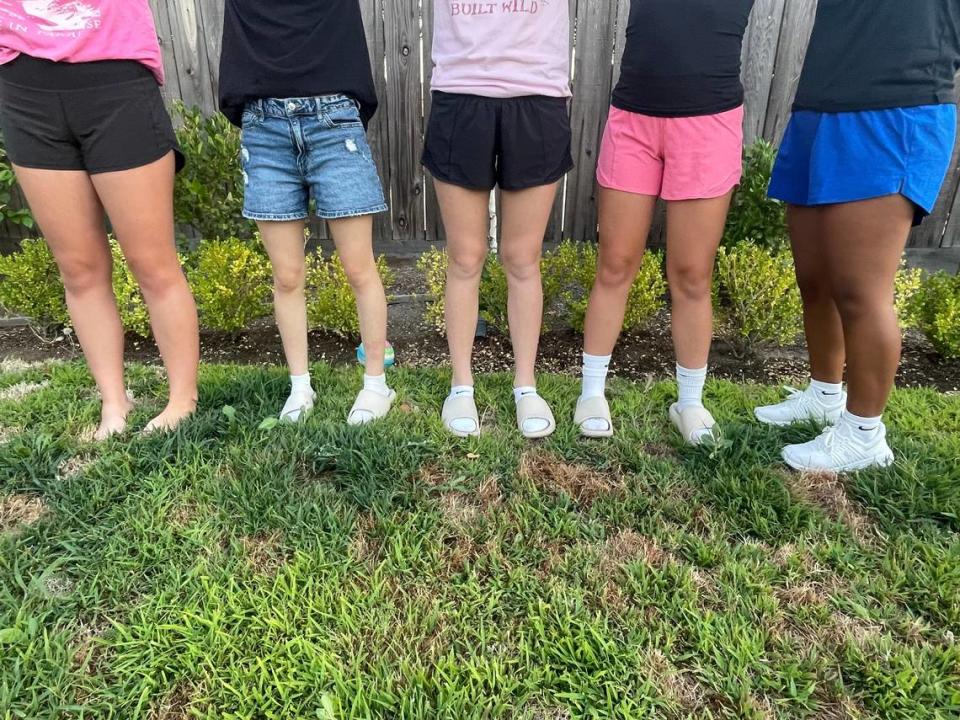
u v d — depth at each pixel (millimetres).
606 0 3846
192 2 3947
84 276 2439
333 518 2057
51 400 2830
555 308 3865
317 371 3150
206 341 3705
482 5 2215
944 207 4207
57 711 1465
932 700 1505
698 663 1604
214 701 1507
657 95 2229
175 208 3818
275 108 2303
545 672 1562
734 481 2242
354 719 1439
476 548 1984
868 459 2338
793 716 1493
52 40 2039
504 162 2379
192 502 2150
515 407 2811
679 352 2625
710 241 2391
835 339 2541
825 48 2119
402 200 4441
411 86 4125
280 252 2525
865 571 1896
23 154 2191
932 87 1961
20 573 1855
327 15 2244
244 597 1756
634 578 1851
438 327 3715
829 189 2105
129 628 1679
